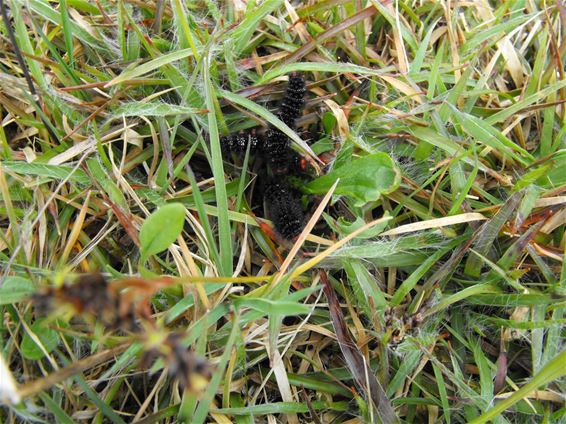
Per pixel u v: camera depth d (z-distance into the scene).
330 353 2.62
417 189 2.58
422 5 3.22
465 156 2.60
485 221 2.59
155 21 2.80
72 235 2.41
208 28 2.91
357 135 2.75
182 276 2.36
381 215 2.80
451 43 2.98
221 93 2.67
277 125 2.52
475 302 2.57
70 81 2.69
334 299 2.47
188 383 1.09
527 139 3.02
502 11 3.16
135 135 2.62
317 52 2.97
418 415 2.53
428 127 2.70
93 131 2.57
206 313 2.14
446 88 3.04
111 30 2.84
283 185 2.59
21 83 2.55
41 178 2.50
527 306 2.51
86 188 2.48
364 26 2.98
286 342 2.50
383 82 2.94
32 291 2.05
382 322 2.43
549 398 2.38
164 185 2.58
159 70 2.75
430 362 2.56
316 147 2.81
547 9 2.91
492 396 2.37
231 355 2.27
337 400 2.54
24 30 2.52
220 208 2.35
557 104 2.82
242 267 2.63
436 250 2.64
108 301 1.14
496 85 3.13
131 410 2.36
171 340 1.13
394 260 2.59
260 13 2.74
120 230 2.56
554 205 2.60
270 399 2.50
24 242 2.31
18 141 2.74
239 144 2.59
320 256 2.23
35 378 2.16
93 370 2.26
